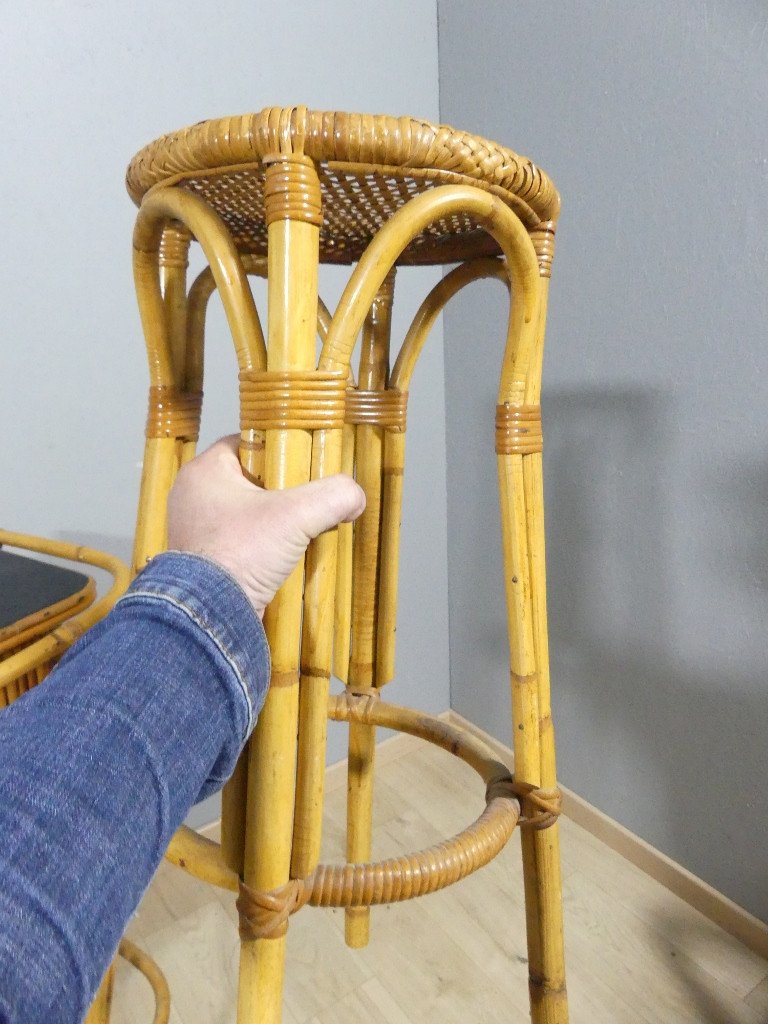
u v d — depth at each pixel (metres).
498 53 1.10
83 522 1.01
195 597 0.35
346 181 0.47
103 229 0.96
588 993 0.94
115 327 0.99
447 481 1.38
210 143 0.42
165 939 1.05
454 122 1.21
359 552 0.82
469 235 0.67
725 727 0.99
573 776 1.25
